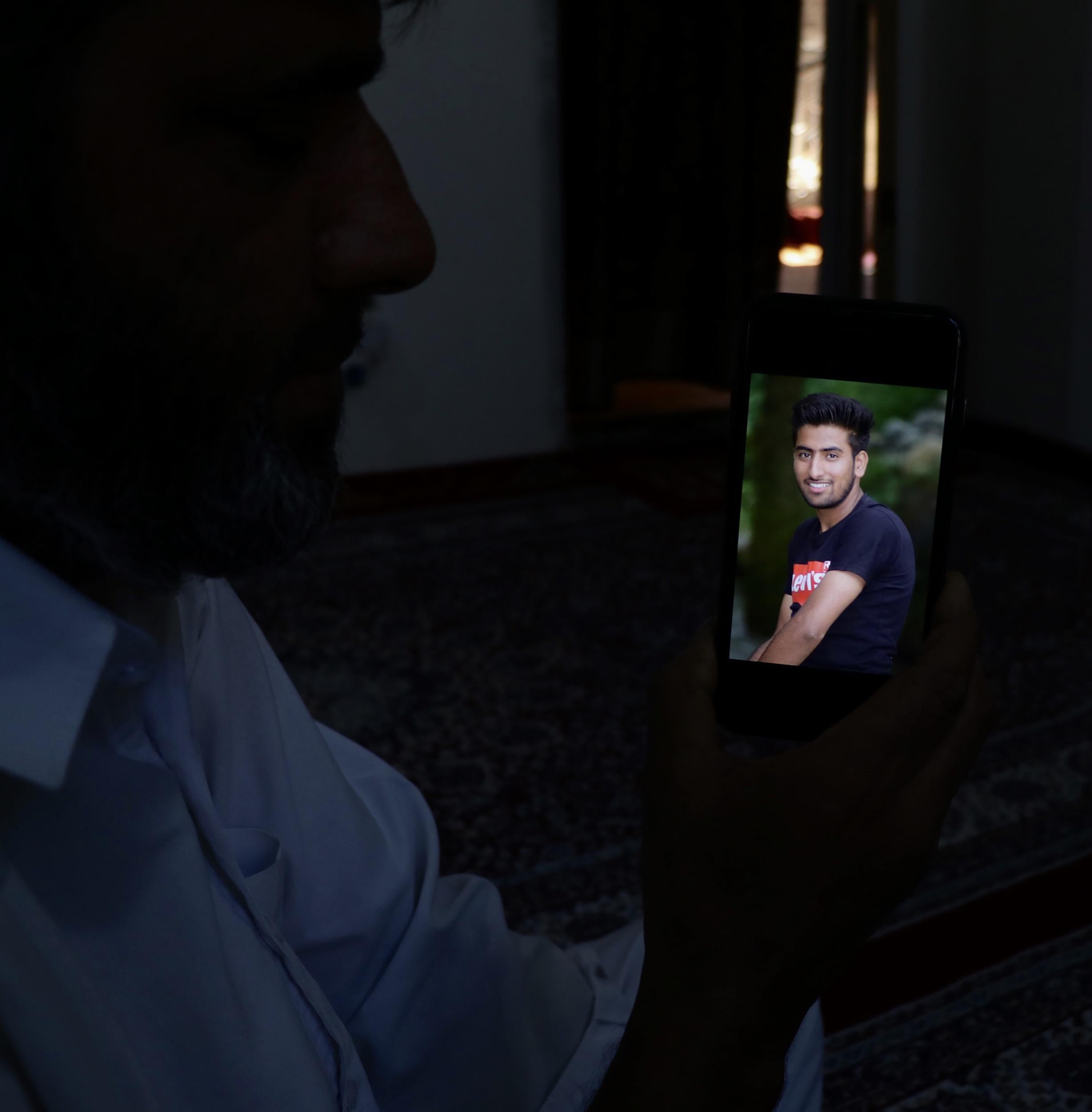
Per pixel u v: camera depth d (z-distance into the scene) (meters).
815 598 0.63
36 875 0.43
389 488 3.96
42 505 0.38
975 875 1.83
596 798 2.05
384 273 0.38
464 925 0.73
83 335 0.36
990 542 3.34
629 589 3.06
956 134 4.29
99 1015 0.42
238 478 0.39
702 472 4.13
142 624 0.51
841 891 0.44
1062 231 3.90
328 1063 0.53
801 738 0.63
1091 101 3.70
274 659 0.69
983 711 0.50
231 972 0.48
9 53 0.32
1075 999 1.56
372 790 0.75
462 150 3.89
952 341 0.64
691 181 4.44
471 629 2.81
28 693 0.38
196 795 0.51
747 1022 0.45
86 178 0.34
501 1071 0.73
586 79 4.04
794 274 7.04
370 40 0.37
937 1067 1.44
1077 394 3.94
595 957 0.85
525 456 4.32
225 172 0.36
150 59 0.34
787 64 4.27
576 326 4.38
